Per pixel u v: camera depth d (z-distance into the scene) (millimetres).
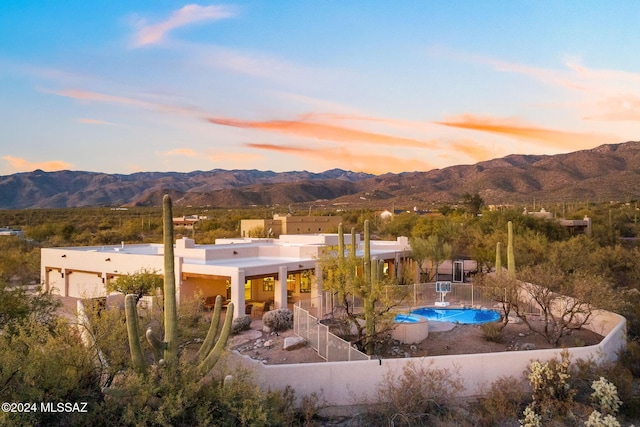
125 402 10586
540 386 14242
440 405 13859
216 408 11203
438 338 20922
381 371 14383
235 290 23844
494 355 14984
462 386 14258
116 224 90312
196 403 11133
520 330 21828
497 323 22641
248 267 24359
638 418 13812
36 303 15102
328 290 20250
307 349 19078
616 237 50125
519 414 13758
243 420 10922
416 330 20188
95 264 29438
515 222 44094
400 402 13375
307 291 30516
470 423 13188
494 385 14570
